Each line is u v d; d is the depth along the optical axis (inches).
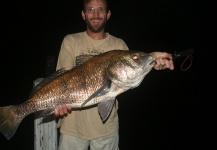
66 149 49.3
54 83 42.9
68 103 43.0
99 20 47.7
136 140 79.0
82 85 42.7
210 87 111.3
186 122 87.5
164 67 43.4
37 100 42.6
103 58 43.4
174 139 78.5
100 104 42.4
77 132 48.8
